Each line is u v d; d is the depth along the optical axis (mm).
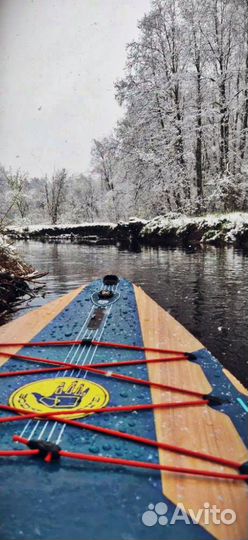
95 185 38375
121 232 18188
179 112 17391
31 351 2990
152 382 2430
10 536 1334
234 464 1699
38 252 14047
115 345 3053
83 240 19828
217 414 2127
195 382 2506
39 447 1709
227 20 16281
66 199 39500
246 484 1599
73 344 3088
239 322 4688
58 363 2707
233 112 17984
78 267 9555
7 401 2193
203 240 12805
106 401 2199
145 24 17406
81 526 1377
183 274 7676
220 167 17594
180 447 1801
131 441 1826
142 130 18250
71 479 1583
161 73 17875
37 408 2102
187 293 6098
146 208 21328
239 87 18438
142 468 1648
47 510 1438
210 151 20641
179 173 17656
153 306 4117
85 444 1796
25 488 1536
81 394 2277
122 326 3514
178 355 2918
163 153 17500
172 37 17391
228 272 7582
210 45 16250
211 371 2682
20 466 1650
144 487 1554
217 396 2326
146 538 1347
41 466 1650
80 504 1466
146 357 2857
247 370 3531
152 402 2205
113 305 4117
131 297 4395
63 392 2299
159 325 3562
